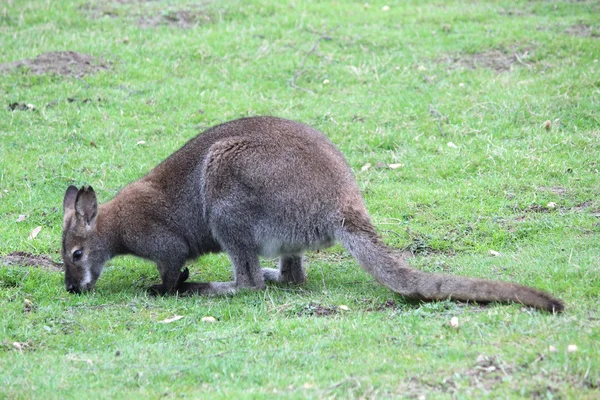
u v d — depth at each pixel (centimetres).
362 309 1230
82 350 1136
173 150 1898
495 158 1794
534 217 1563
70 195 1405
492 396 904
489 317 1114
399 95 2127
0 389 985
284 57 2353
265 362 1040
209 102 2127
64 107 2092
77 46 2381
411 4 2792
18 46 2397
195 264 1522
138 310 1277
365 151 1886
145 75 2261
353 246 1244
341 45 2444
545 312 1125
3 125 2006
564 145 1823
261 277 1341
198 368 1027
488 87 2112
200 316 1244
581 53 2264
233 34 2500
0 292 1336
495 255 1440
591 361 956
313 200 1276
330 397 918
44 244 1532
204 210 1345
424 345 1062
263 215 1297
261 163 1290
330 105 2094
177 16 2650
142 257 1384
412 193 1683
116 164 1853
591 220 1527
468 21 2578
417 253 1489
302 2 2789
